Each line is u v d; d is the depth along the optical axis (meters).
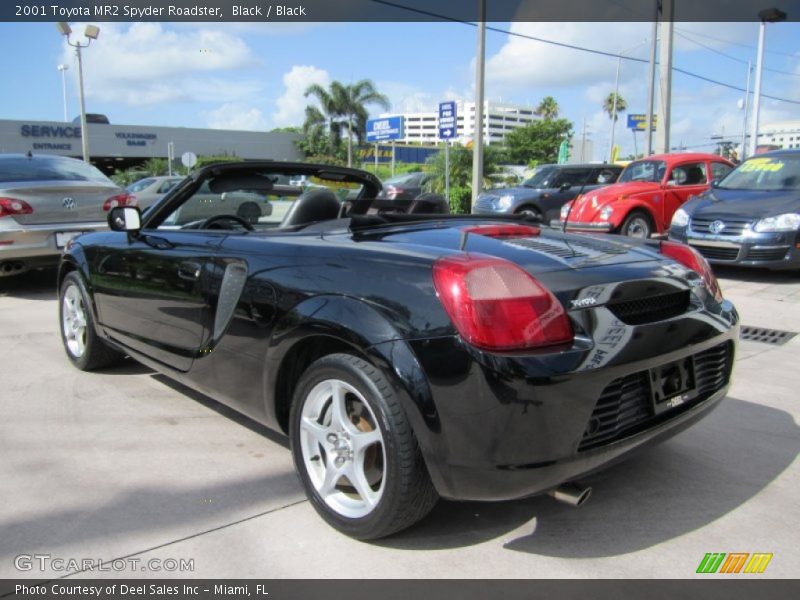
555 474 2.15
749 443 3.39
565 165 13.73
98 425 3.62
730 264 8.06
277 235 3.00
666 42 15.88
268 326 2.69
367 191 4.26
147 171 40.28
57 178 7.71
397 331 2.21
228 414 3.80
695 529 2.58
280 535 2.54
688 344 2.46
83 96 21.47
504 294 2.11
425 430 2.16
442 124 15.71
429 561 2.37
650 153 19.44
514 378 2.05
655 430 2.37
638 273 2.49
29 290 8.11
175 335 3.46
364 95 43.44
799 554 2.42
